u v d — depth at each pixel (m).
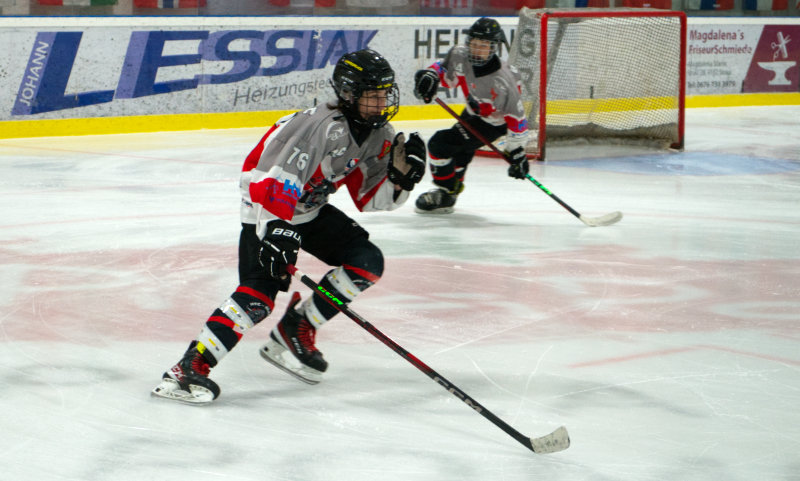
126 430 5.95
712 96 28.95
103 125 20.64
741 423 6.19
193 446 5.72
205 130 21.86
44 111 19.94
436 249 11.24
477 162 18.80
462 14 25.75
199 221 12.54
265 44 22.38
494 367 7.26
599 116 21.27
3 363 7.16
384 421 6.17
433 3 25.25
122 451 5.64
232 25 21.81
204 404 6.39
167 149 18.95
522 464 5.54
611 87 20.91
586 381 6.97
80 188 14.77
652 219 13.24
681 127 20.14
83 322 8.21
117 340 7.76
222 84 21.97
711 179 16.72
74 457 5.54
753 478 5.37
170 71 21.22
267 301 6.35
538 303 9.04
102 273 9.86
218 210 13.30
